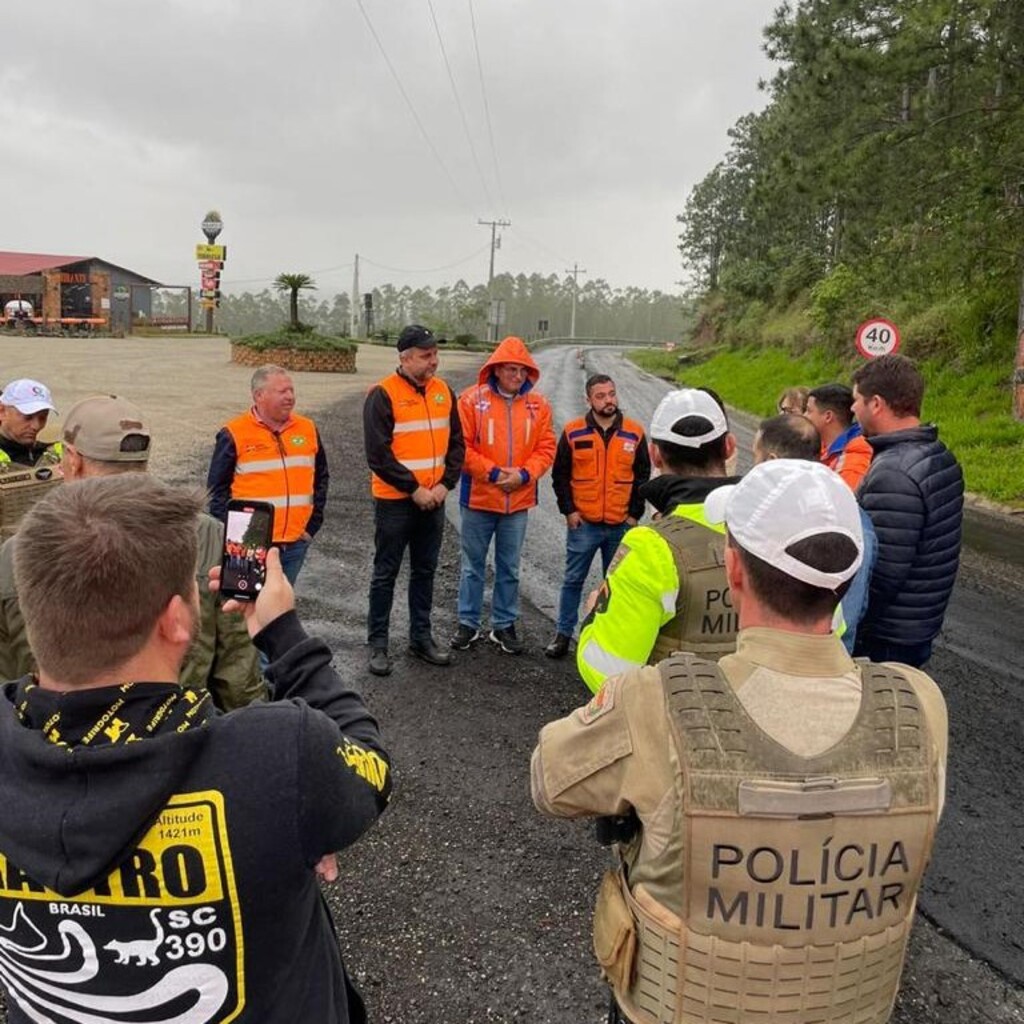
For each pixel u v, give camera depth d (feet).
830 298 87.66
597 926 5.27
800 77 58.75
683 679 4.64
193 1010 3.85
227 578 5.09
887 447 11.14
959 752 14.42
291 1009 4.09
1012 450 45.37
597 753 4.77
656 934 4.67
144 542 3.76
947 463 11.02
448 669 16.90
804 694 4.58
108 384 67.05
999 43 46.57
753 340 134.00
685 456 8.40
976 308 60.90
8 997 4.08
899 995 8.96
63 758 3.55
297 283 105.91
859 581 9.50
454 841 11.32
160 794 3.60
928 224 55.83
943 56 48.14
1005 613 22.67
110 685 3.77
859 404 11.45
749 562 4.77
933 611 11.14
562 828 11.71
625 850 5.15
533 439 17.34
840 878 4.39
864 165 53.06
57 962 3.81
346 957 9.17
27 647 6.97
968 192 51.52
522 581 22.98
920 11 48.37
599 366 160.97
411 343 15.74
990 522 34.91
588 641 7.66
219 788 3.74
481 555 17.66
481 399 17.02
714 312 186.39
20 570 3.73
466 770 13.14
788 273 133.08
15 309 140.97
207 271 184.55
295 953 4.09
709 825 4.35
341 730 4.62
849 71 52.44
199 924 3.77
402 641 18.17
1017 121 47.96
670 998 4.65
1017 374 50.01
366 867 10.70
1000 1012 8.80
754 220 150.00
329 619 19.17
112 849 3.55
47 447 12.69
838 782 4.35
